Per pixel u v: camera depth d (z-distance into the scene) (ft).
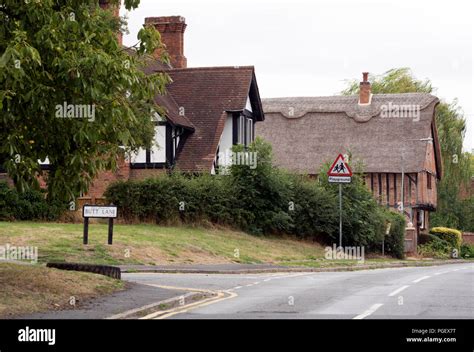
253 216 128.47
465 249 212.23
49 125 49.37
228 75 161.99
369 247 141.90
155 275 77.77
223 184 127.85
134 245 94.84
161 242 100.37
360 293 61.46
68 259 82.43
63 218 115.03
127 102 53.16
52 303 49.29
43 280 54.24
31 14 47.55
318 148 211.82
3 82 46.88
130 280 70.38
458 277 82.43
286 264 102.06
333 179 111.14
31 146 51.01
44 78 48.26
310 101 222.48
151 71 161.89
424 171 202.49
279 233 131.64
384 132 208.64
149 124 112.78
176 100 158.51
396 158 202.80
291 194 131.54
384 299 57.11
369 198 139.54
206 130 152.15
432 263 141.59
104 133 51.26
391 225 147.43
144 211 119.75
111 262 85.20
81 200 124.57
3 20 48.16
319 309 51.06
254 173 128.77
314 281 74.13
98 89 48.06
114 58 49.96
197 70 164.45
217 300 56.03
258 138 132.05
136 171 145.07
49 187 52.19
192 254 98.89
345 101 218.79
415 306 52.80
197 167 145.38
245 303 54.29
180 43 176.14
